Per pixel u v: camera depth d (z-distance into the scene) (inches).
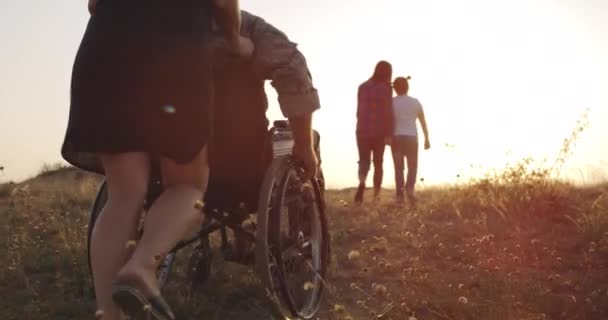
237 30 132.0
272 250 154.9
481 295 177.0
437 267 222.4
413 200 427.5
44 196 389.7
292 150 161.5
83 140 114.9
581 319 166.2
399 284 203.8
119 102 114.2
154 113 114.3
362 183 426.3
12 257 231.8
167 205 117.8
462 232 272.2
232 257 183.6
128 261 113.1
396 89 438.6
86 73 116.2
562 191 321.4
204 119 117.2
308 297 173.6
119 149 114.1
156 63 115.1
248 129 152.1
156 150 114.7
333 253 242.5
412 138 430.3
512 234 265.3
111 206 116.4
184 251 237.3
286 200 165.2
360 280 209.9
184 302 180.7
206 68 119.1
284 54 151.9
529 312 165.8
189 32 118.1
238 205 161.9
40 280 209.2
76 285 200.4
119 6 118.5
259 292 192.1
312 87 156.3
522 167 330.0
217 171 152.9
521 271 210.4
